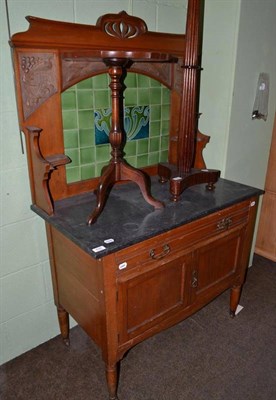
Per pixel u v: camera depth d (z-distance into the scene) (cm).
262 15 164
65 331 160
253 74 174
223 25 159
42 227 148
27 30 115
